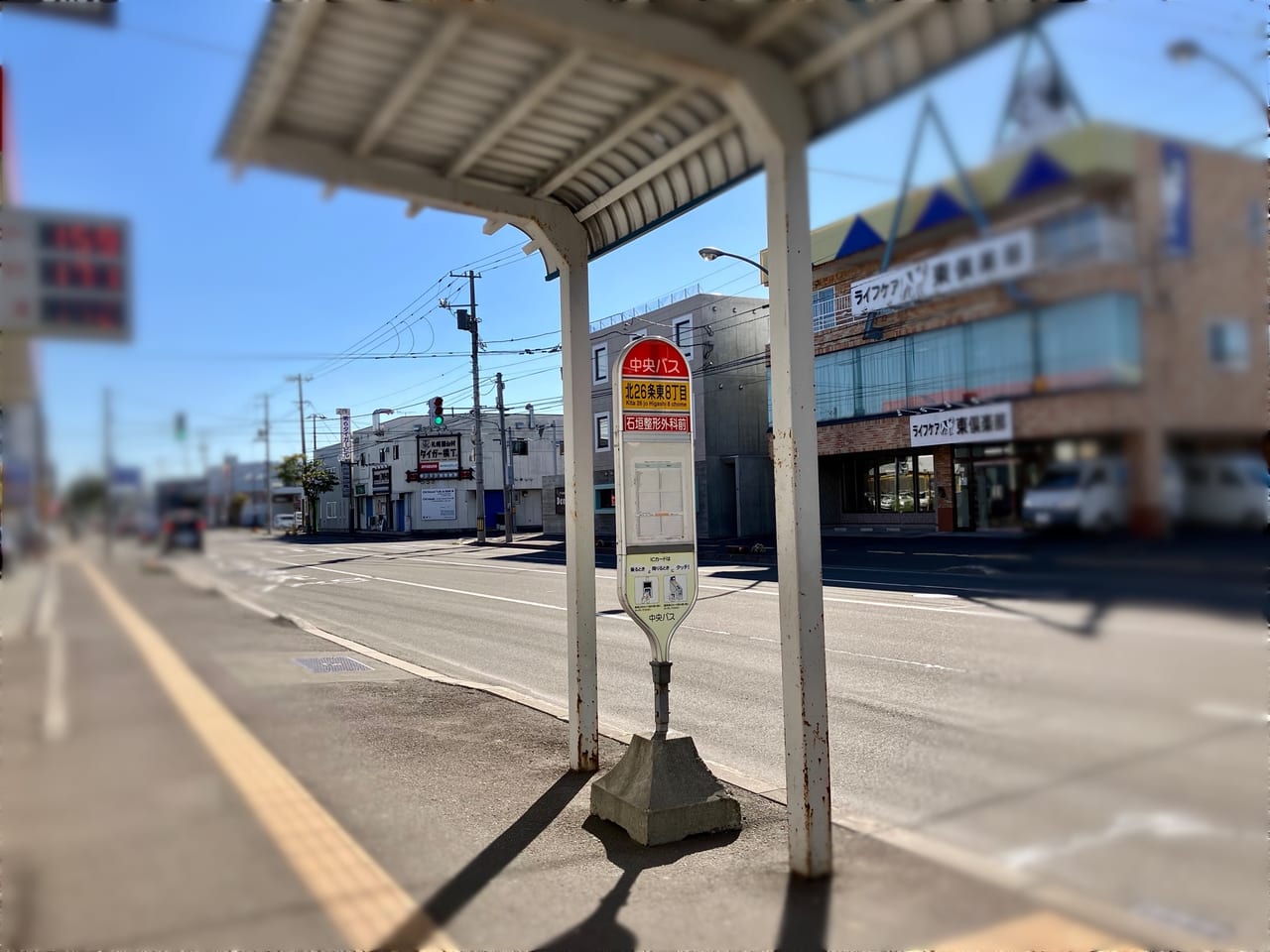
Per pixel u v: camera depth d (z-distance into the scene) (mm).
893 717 6484
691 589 4594
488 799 4738
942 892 3057
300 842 3891
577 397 5430
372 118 4184
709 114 4227
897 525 29250
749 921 3289
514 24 3229
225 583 17969
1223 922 2293
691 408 4734
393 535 55594
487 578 21406
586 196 5285
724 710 7215
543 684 8555
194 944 2965
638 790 4262
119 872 3330
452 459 57625
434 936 3221
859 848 3920
